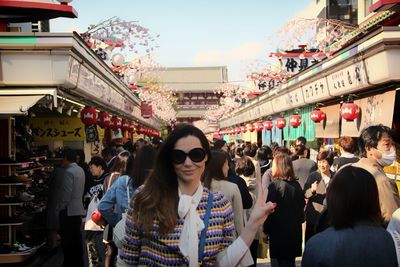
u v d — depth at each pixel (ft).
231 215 10.62
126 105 60.90
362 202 9.85
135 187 17.37
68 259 27.68
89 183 34.96
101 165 28.37
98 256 25.94
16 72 26.55
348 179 10.02
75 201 27.76
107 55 51.96
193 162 10.11
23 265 29.63
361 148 15.98
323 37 51.90
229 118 132.05
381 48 24.23
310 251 10.00
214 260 10.23
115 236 13.08
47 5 29.12
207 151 10.51
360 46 26.81
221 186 19.25
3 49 26.17
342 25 46.29
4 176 31.37
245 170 27.09
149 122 103.40
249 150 38.37
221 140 31.19
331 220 10.14
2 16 31.30
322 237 9.98
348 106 32.09
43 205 35.73
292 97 51.88
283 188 21.88
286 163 22.24
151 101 103.19
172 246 9.84
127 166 19.49
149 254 10.05
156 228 9.90
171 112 150.61
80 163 34.88
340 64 31.73
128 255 10.41
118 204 18.12
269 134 82.02
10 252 29.48
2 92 26.61
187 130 10.30
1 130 31.45
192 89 257.55
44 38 25.98
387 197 14.58
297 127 58.29
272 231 22.02
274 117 76.54
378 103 28.89
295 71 63.62
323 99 40.91
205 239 9.98
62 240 27.71
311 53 60.70
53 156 45.24
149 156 17.48
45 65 26.53
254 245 23.62
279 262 22.29
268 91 64.69
